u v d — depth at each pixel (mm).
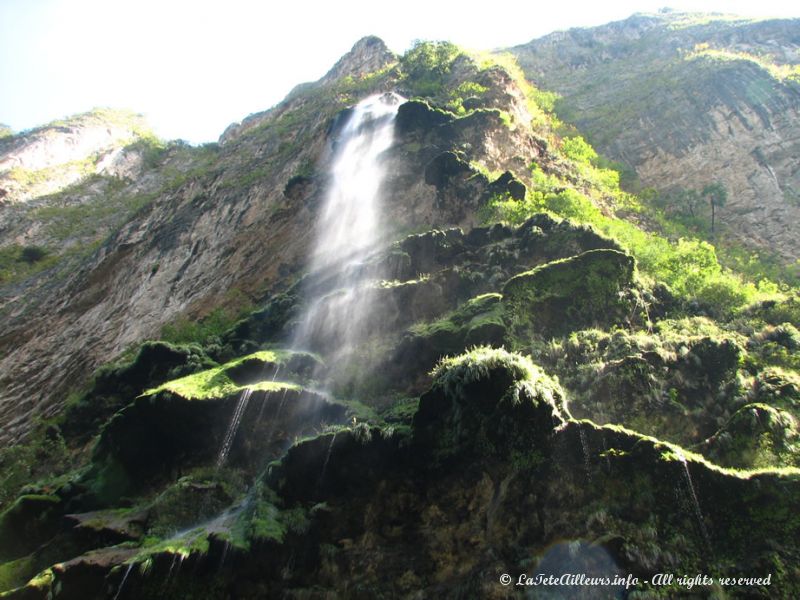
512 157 22234
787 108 33531
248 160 40438
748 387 9508
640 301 12055
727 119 35125
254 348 14828
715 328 12062
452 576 7301
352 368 12180
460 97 26938
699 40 54812
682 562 6547
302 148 32062
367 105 29156
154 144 75188
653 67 50062
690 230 26812
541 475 7559
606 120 41250
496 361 8133
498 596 6820
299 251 21953
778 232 26859
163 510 9516
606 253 12445
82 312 33156
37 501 11453
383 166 22422
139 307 28312
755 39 50875
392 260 14953
